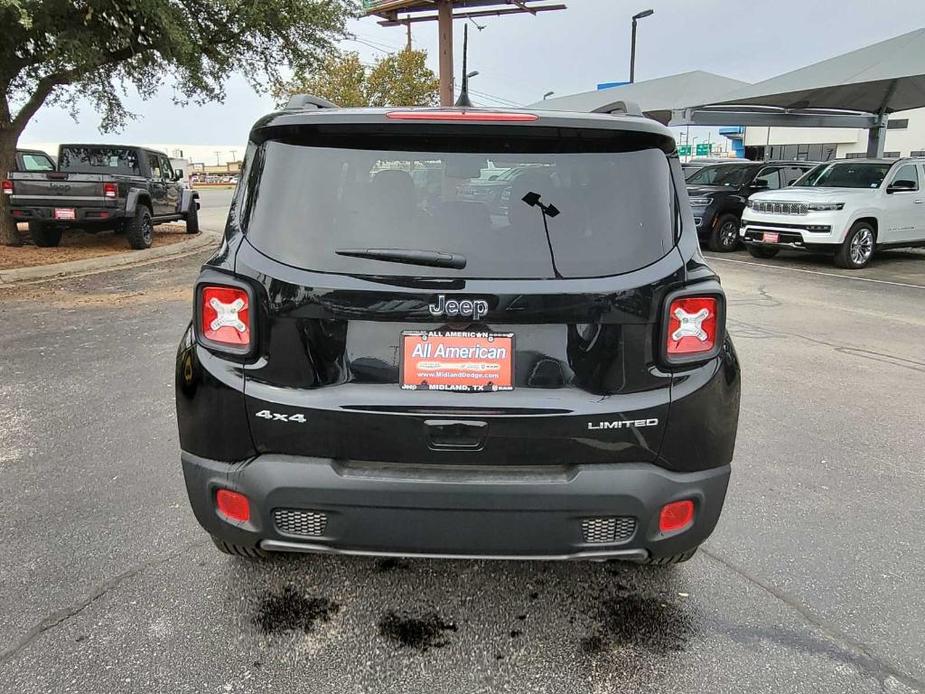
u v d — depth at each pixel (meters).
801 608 2.68
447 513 2.18
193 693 2.21
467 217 2.21
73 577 2.81
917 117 33.91
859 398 5.17
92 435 4.25
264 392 2.20
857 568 2.95
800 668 2.35
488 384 2.17
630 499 2.19
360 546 2.25
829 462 4.02
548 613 2.64
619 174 2.27
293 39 13.48
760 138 41.38
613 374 2.19
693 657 2.41
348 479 2.17
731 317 8.12
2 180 12.46
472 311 2.13
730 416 2.32
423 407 2.16
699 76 18.97
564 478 2.18
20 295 8.92
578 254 2.19
